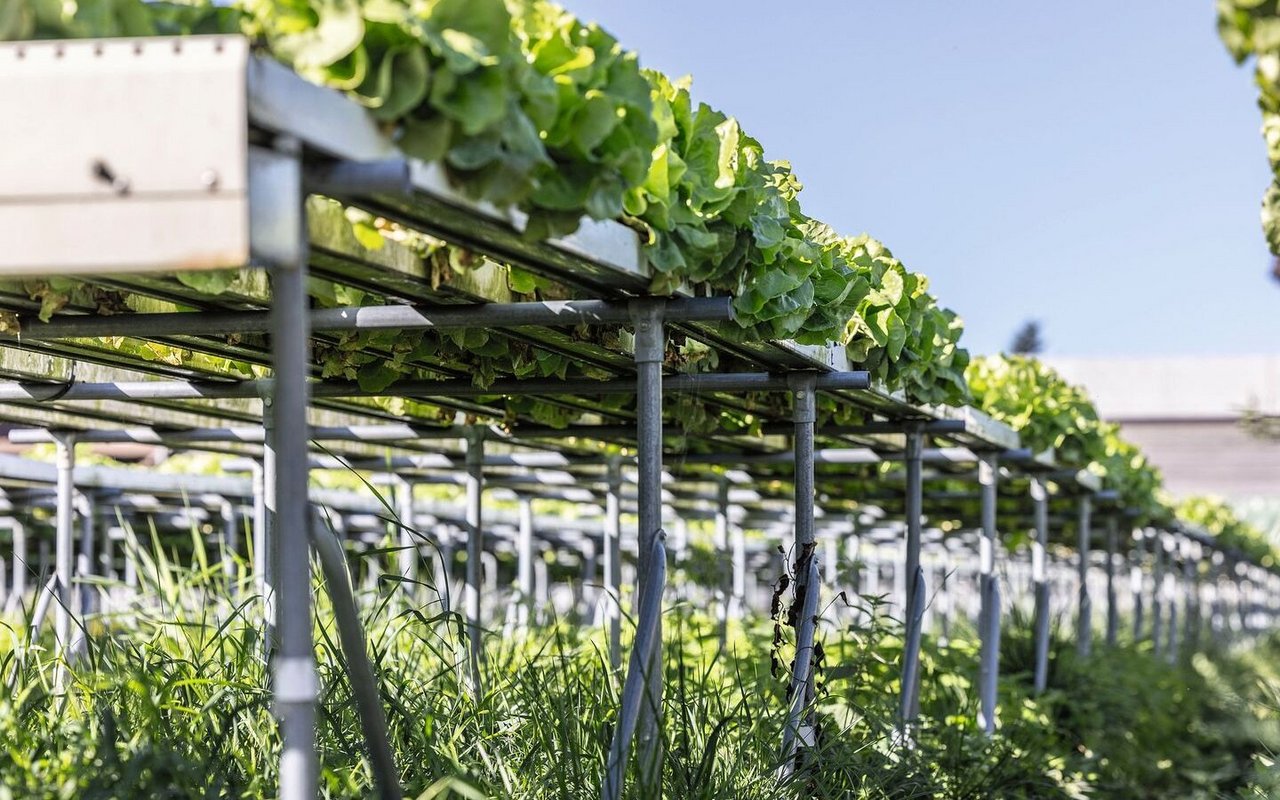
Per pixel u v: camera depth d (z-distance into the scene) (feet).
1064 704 26.81
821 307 12.51
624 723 9.64
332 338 12.21
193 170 5.68
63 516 17.30
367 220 8.02
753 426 18.83
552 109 7.27
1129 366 115.65
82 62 5.76
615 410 17.07
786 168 12.70
